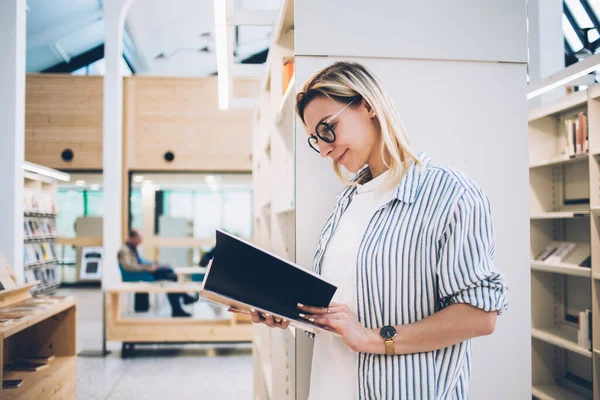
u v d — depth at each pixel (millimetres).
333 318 1134
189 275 7973
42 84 8258
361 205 1321
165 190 8258
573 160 3896
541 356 4262
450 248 1083
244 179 8391
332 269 1311
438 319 1089
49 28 10016
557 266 3883
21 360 3062
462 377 1175
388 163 1253
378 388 1160
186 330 6082
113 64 6805
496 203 1896
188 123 8102
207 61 12031
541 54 5117
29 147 8203
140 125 8055
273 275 1131
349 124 1236
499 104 1923
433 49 1898
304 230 1840
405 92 1891
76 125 8273
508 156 1912
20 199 4410
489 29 1924
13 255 4281
